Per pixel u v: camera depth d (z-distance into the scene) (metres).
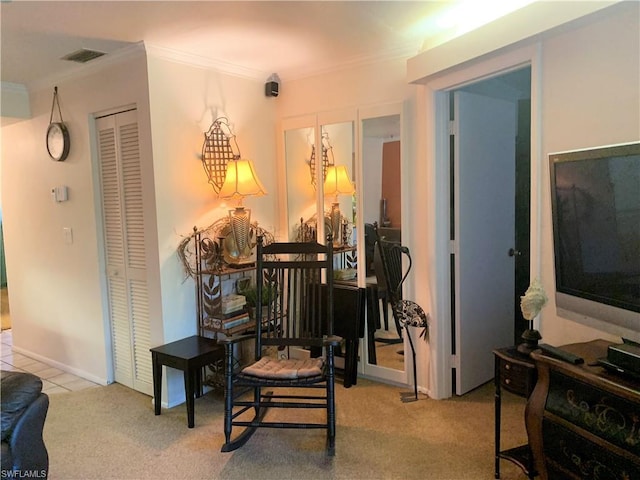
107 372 3.31
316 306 3.26
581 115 1.88
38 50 2.72
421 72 2.61
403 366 3.10
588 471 1.54
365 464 2.20
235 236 3.03
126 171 3.00
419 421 2.61
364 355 3.28
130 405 2.92
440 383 2.89
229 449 2.32
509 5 2.20
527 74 3.31
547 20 1.89
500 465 2.16
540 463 1.75
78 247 3.37
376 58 2.99
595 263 1.65
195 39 2.64
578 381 1.57
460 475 2.09
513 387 1.89
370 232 3.17
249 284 3.32
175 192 2.91
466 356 2.96
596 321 1.68
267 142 3.52
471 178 2.90
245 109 3.33
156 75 2.77
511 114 3.19
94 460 2.28
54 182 3.48
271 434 2.51
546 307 2.08
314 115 3.33
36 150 3.58
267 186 3.54
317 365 2.41
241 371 2.34
